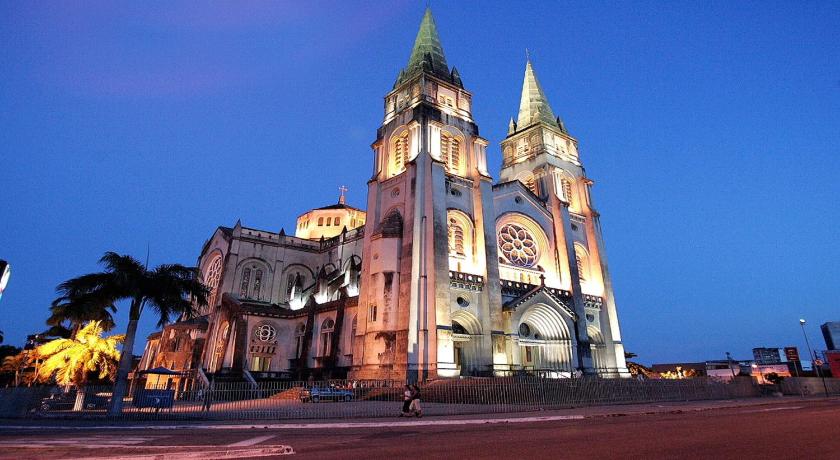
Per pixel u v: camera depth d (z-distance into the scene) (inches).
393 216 1877.5
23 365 1935.3
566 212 2320.4
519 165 2573.8
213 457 446.9
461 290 1769.2
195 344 2306.8
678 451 430.3
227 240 2544.3
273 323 2142.0
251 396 1204.5
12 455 457.1
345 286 2041.1
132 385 2031.3
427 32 2389.3
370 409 1041.5
